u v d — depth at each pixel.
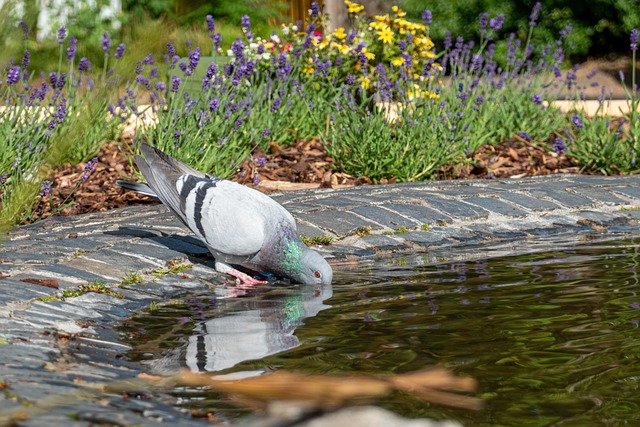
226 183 5.12
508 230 6.49
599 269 4.86
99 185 8.02
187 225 5.14
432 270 5.09
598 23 23.38
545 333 3.37
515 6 23.81
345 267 5.36
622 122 9.55
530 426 2.24
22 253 5.09
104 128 9.29
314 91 10.75
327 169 9.03
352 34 11.48
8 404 2.28
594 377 2.72
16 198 1.50
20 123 7.31
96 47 3.49
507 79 11.47
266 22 11.84
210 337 3.52
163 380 2.72
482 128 10.09
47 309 3.94
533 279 4.62
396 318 3.77
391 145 8.84
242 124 8.89
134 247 5.47
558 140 9.55
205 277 5.12
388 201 6.97
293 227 4.95
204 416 2.29
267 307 4.23
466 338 3.32
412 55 11.34
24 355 3.03
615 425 2.24
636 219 7.00
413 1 23.97
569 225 6.69
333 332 3.53
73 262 4.95
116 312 4.13
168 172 5.26
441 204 6.93
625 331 3.37
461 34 23.69
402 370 2.85
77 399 2.39
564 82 11.84
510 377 2.74
